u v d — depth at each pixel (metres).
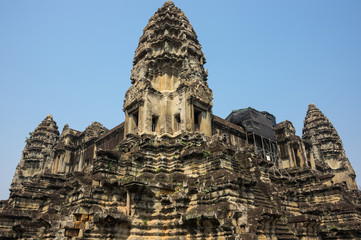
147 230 22.02
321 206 34.66
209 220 19.12
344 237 30.30
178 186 24.23
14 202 39.75
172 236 21.39
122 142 30.11
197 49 35.25
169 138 29.38
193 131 29.41
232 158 28.20
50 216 23.52
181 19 35.81
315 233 25.03
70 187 24.36
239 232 18.31
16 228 29.77
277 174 39.56
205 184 22.14
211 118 35.62
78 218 21.47
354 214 31.11
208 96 32.53
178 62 33.28
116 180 23.09
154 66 33.28
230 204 18.81
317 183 37.59
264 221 18.80
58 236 20.48
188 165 25.86
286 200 32.16
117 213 21.33
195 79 32.38
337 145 66.69
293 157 43.44
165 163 26.69
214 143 26.28
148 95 30.55
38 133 74.25
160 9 37.19
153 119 31.14
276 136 45.66
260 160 32.56
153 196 23.19
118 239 21.25
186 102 30.23
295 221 25.20
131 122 32.25
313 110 74.56
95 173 24.61
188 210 21.92
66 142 53.81
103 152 24.97
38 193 41.66
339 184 34.94
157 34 34.88
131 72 36.09
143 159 26.67
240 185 21.48
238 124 43.28
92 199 22.06
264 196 28.20
